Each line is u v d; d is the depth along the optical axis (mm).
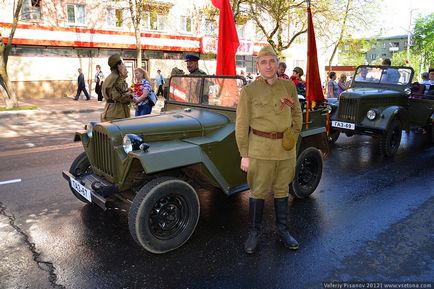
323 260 3252
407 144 8375
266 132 3154
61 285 2850
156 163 3078
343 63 44312
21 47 18875
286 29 22859
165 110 4852
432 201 4699
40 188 4988
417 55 51531
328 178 5656
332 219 4117
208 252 3369
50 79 20062
